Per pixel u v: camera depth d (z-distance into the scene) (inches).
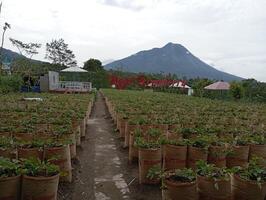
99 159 401.4
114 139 532.7
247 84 1605.6
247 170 223.3
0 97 973.8
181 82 2368.4
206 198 213.6
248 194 210.2
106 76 2516.0
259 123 569.0
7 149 283.9
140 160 304.0
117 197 278.8
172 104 934.4
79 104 797.2
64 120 470.9
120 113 610.9
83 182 314.3
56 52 3085.6
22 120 477.7
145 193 286.4
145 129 461.4
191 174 223.0
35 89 1549.0
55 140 328.2
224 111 800.9
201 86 1921.8
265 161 266.8
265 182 211.0
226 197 212.1
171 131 410.9
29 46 2345.0
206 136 339.3
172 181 218.8
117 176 334.3
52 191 217.6
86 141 512.1
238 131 433.1
